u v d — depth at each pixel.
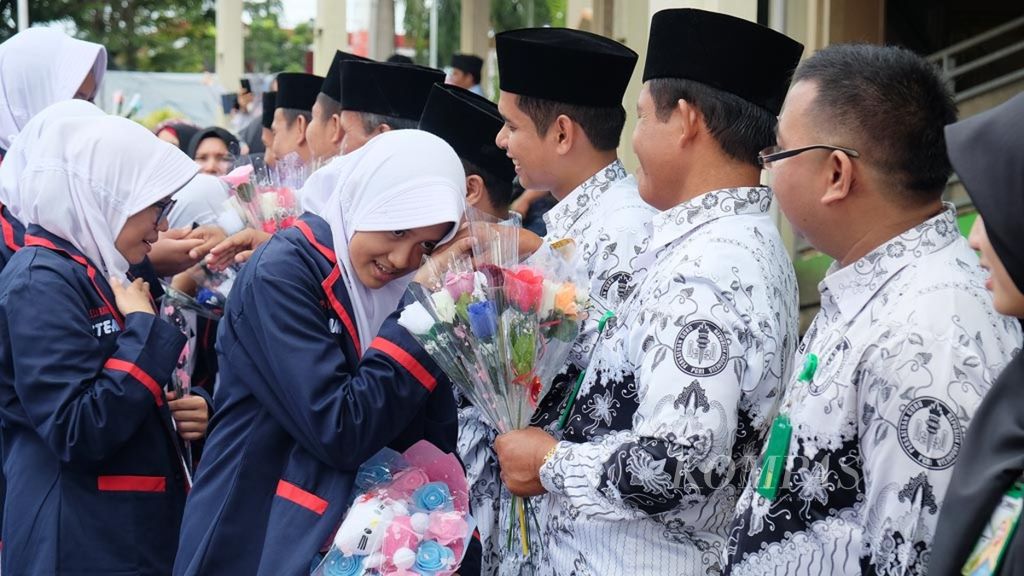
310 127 4.29
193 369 3.72
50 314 2.72
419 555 2.43
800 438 1.87
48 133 2.91
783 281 2.25
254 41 22.59
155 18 20.95
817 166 1.91
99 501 2.82
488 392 2.45
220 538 2.43
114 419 2.70
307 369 2.38
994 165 1.51
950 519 1.58
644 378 2.13
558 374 2.67
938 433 1.72
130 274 3.31
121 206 2.92
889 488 1.75
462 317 2.39
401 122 3.87
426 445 2.66
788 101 1.98
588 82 2.77
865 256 1.91
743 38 2.25
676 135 2.31
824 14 6.40
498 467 3.04
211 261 3.48
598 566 2.31
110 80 9.60
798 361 2.01
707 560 2.26
